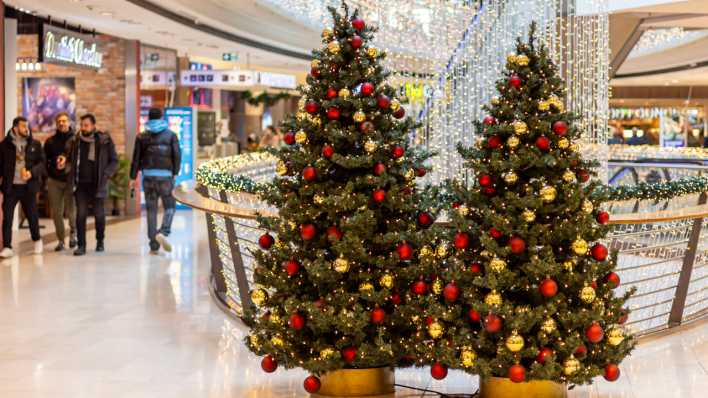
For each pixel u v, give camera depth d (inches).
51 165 435.2
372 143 190.5
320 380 199.6
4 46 468.8
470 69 396.2
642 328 283.4
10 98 470.9
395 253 192.2
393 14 409.7
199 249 445.7
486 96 391.9
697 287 327.9
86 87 630.5
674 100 1197.1
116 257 417.4
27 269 381.7
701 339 257.6
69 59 526.0
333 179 197.2
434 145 398.3
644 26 534.0
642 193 278.8
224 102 1171.3
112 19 522.6
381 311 191.9
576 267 187.2
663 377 217.8
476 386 209.8
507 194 181.8
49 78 633.0
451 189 193.2
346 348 193.0
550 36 408.2
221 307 299.9
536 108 185.8
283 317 195.8
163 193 431.5
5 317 287.3
